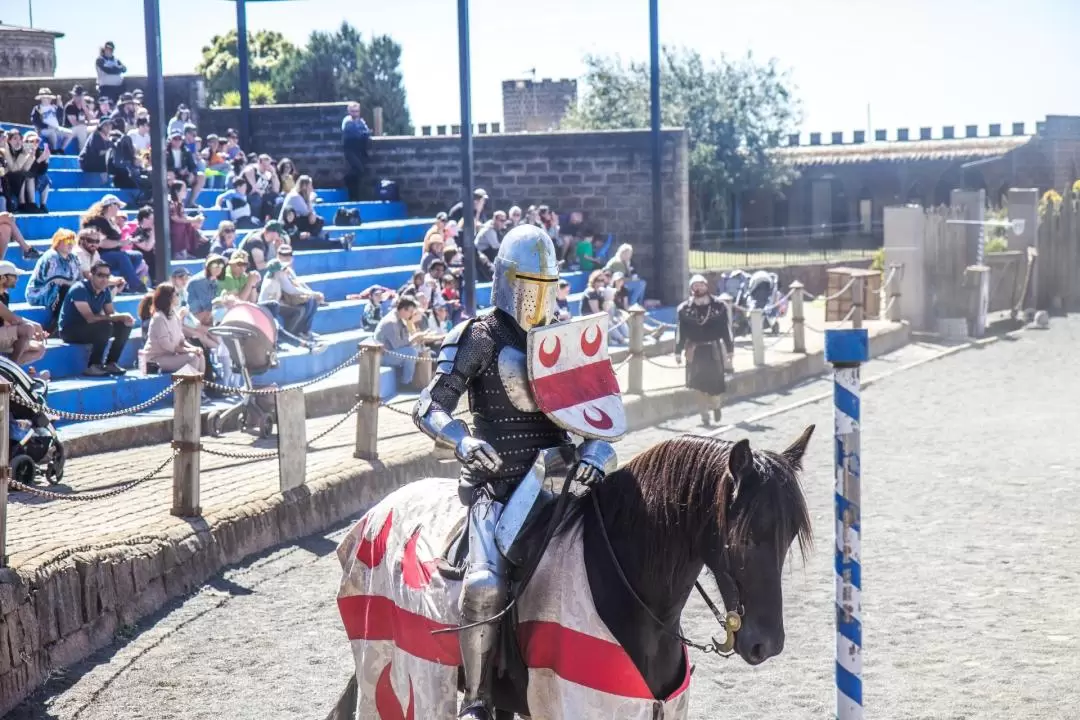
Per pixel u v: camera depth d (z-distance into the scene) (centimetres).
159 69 1697
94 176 2109
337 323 1938
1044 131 5178
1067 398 1941
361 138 2708
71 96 2470
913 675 774
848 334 457
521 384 490
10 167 1822
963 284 2775
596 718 460
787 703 727
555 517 484
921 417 1788
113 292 1600
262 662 807
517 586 482
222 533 1020
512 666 491
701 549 454
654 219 2647
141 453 1304
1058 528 1146
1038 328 2995
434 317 1830
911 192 5425
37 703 738
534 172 2712
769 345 2397
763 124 4844
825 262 3912
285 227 2166
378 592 543
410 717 517
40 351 1271
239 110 2759
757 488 436
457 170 2753
